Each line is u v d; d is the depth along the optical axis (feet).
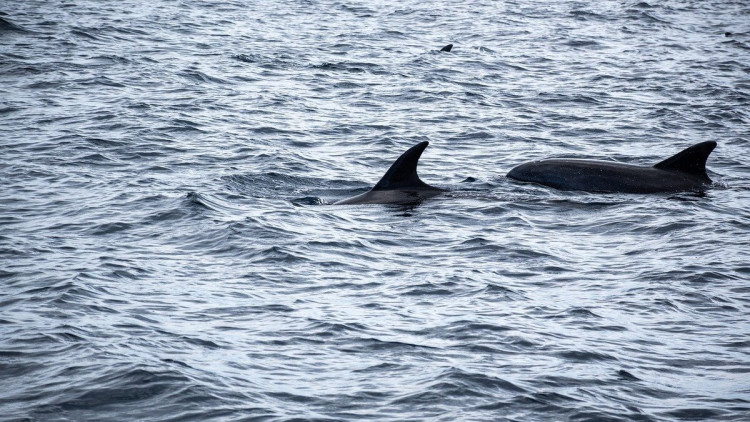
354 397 126.21
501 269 187.62
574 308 164.86
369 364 137.80
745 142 331.57
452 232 213.05
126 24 554.87
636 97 411.13
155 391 125.49
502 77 454.81
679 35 638.12
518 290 174.40
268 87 399.85
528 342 147.74
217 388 127.24
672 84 445.78
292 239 200.85
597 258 196.34
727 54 556.10
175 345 142.72
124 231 205.16
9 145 281.33
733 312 165.27
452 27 636.89
